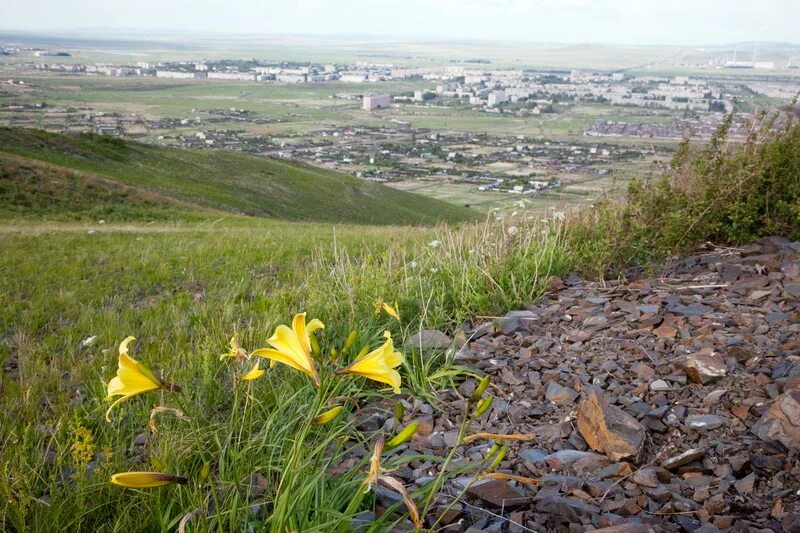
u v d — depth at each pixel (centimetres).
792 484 276
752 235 652
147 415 360
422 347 454
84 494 281
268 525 258
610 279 620
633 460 309
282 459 287
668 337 450
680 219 636
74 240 1577
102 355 495
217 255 1131
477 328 504
